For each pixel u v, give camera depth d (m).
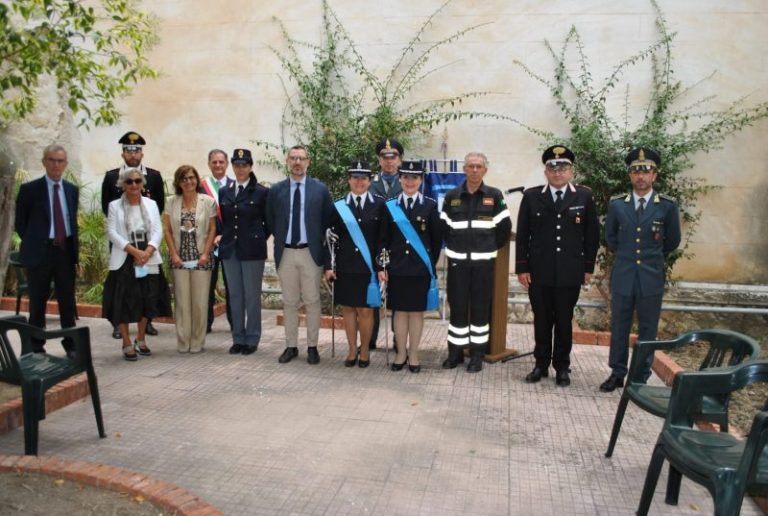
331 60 7.93
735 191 7.29
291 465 3.71
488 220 5.43
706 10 7.17
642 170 4.95
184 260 6.05
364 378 5.34
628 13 7.31
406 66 7.84
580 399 4.88
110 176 6.38
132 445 3.97
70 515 2.85
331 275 5.57
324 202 5.75
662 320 7.34
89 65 4.25
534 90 7.59
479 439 4.11
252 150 8.34
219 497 3.34
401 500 3.33
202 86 8.41
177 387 5.08
